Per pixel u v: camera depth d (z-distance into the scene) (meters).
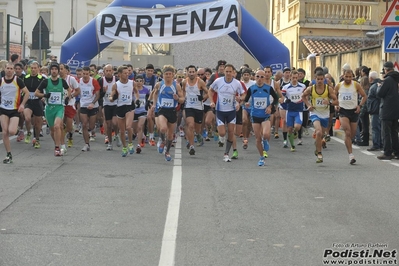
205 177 11.90
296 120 16.09
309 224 8.23
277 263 6.57
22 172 12.20
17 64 16.83
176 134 19.86
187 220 8.42
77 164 13.46
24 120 17.89
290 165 13.66
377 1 35.19
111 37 21.48
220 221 8.38
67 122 15.60
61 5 62.88
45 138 18.78
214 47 30.97
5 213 8.71
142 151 16.17
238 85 14.02
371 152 16.03
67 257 6.72
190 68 15.34
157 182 11.30
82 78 15.99
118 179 11.58
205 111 18.20
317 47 33.66
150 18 21.50
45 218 8.45
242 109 16.55
